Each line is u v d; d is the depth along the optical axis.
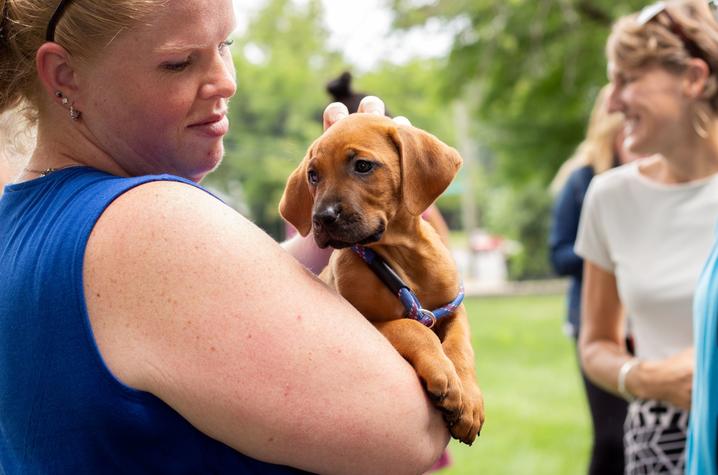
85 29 1.55
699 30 2.85
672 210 2.94
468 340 1.79
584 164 4.94
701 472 1.90
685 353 2.76
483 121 16.03
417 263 1.82
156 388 1.38
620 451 4.04
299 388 1.42
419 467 1.57
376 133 1.81
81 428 1.40
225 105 1.73
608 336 3.14
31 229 1.53
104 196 1.46
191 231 1.42
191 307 1.38
